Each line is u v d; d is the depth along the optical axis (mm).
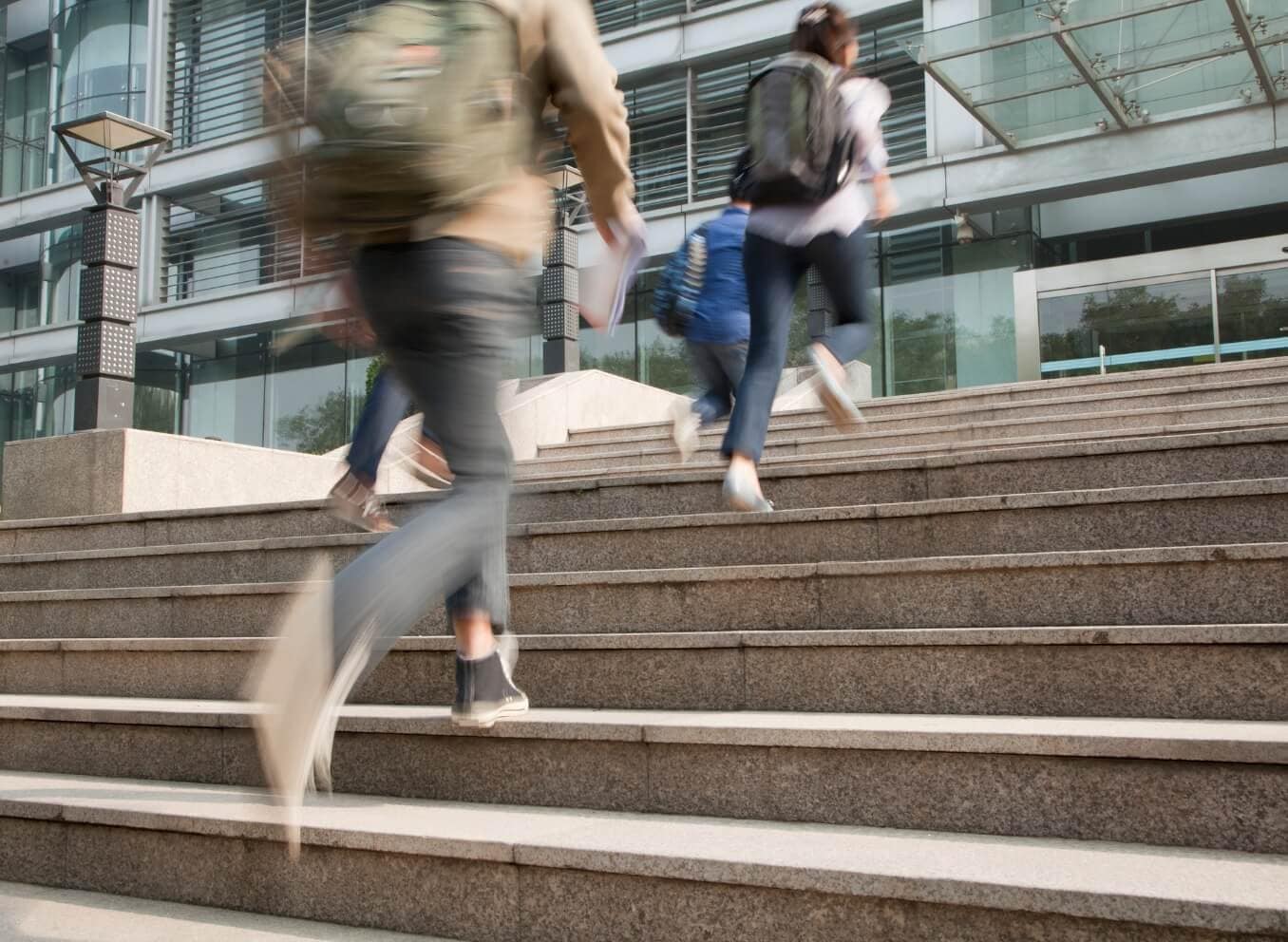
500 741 2699
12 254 24828
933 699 2723
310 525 5305
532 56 2049
